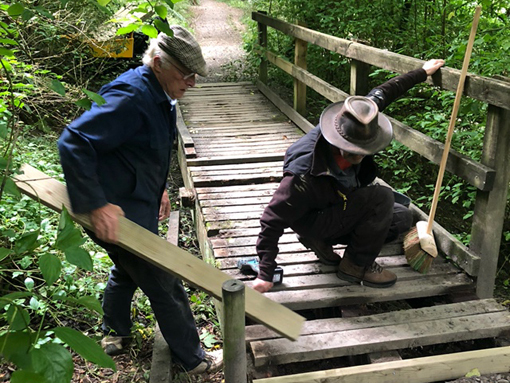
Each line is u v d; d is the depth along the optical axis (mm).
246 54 11258
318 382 2672
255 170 4961
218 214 4145
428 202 5379
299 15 8406
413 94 6082
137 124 2342
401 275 3428
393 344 2889
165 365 2904
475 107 4156
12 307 1245
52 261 1310
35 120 5426
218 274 2123
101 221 2133
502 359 2859
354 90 4781
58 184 2186
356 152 2662
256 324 3043
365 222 3072
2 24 1788
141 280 2648
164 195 3061
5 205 3584
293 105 7125
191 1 19781
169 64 2350
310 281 3311
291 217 2926
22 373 1088
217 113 6898
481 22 4910
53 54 5332
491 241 3281
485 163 3234
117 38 6082
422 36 6969
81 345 1175
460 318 3072
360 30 7348
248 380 2762
